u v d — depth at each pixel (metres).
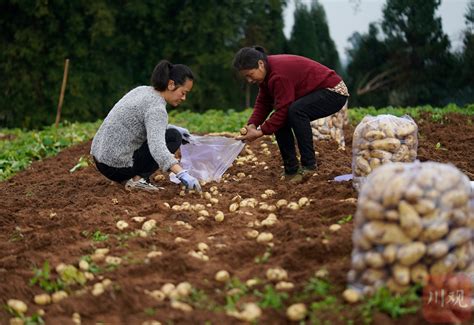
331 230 4.35
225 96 25.17
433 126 10.24
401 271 3.39
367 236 3.42
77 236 4.85
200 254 4.28
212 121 12.41
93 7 23.38
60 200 6.28
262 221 4.91
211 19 24.30
